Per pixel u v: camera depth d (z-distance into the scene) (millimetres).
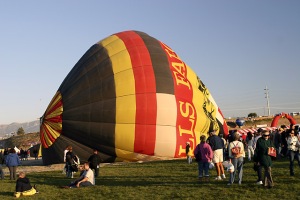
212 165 15891
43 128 22000
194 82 25359
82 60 22984
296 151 13750
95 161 16938
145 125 21406
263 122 76688
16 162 18766
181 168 18438
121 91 21344
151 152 21891
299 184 11906
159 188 12727
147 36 25125
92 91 21375
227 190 11555
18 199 12516
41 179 17516
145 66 22484
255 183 12438
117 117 21062
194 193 11406
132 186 13602
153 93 21828
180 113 22562
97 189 13414
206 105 25562
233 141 12508
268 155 11586
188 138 22844
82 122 21156
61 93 21922
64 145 21484
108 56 22469
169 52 24938
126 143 21281
